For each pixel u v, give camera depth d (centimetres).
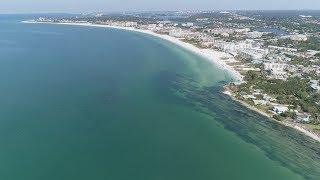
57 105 17138
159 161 11900
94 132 14000
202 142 13600
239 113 17150
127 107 17262
